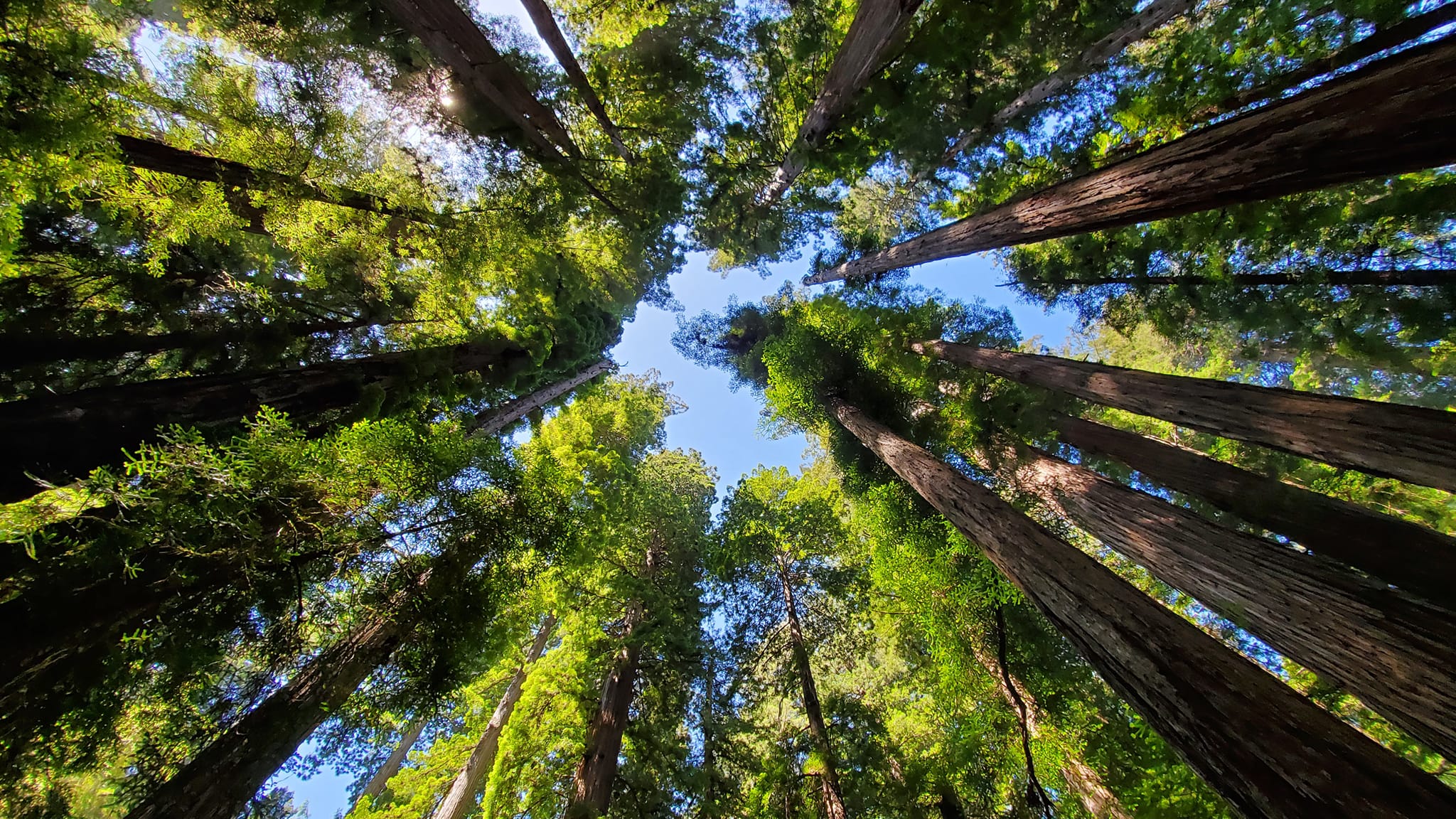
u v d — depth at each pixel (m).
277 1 4.59
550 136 7.26
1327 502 5.27
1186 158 3.42
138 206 4.83
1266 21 6.58
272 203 5.53
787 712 13.06
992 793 7.43
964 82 7.87
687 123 8.99
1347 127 2.46
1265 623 3.56
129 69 3.93
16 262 4.43
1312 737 2.21
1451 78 2.10
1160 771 6.50
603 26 8.54
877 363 12.96
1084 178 4.56
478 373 9.40
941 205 13.18
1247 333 9.36
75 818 3.30
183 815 3.07
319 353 7.32
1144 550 5.00
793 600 11.54
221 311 6.14
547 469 5.74
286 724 3.66
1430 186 6.29
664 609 9.26
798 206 12.88
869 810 7.36
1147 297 10.25
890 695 11.43
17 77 3.03
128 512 2.83
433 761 8.47
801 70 9.41
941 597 8.60
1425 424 3.40
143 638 2.98
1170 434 10.73
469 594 4.66
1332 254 7.58
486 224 7.29
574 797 6.52
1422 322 7.00
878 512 10.61
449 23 5.13
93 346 4.83
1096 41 7.37
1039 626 8.27
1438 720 2.34
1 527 2.56
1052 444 9.60
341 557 3.90
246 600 3.45
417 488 4.34
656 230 9.83
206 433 4.51
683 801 7.88
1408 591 4.44
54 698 2.76
